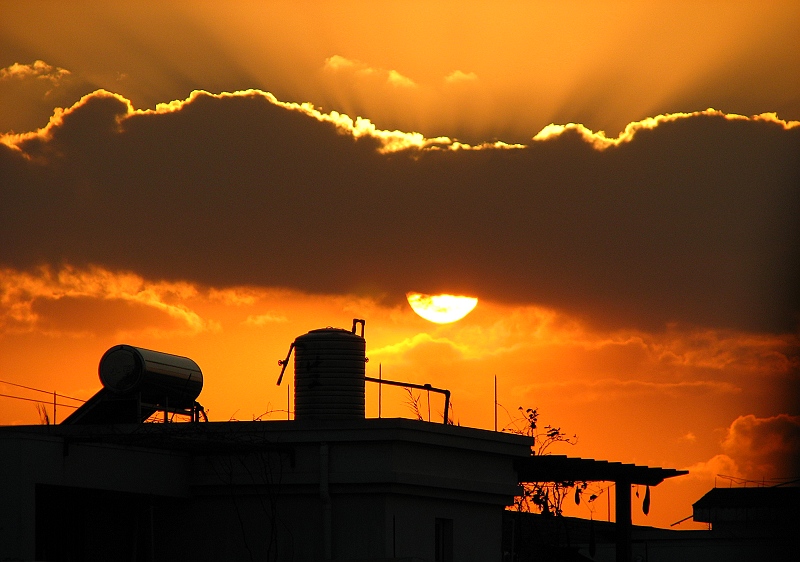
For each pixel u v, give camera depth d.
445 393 118.19
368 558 90.69
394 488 96.69
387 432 96.88
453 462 102.88
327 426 98.00
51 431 99.25
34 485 85.06
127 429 97.88
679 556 158.25
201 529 101.00
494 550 106.62
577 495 139.62
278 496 99.31
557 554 136.38
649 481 123.50
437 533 102.94
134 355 101.75
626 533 120.31
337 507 97.88
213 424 98.19
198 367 108.00
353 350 105.69
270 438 98.56
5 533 83.19
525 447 109.06
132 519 101.94
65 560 97.06
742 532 162.38
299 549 98.06
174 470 99.56
